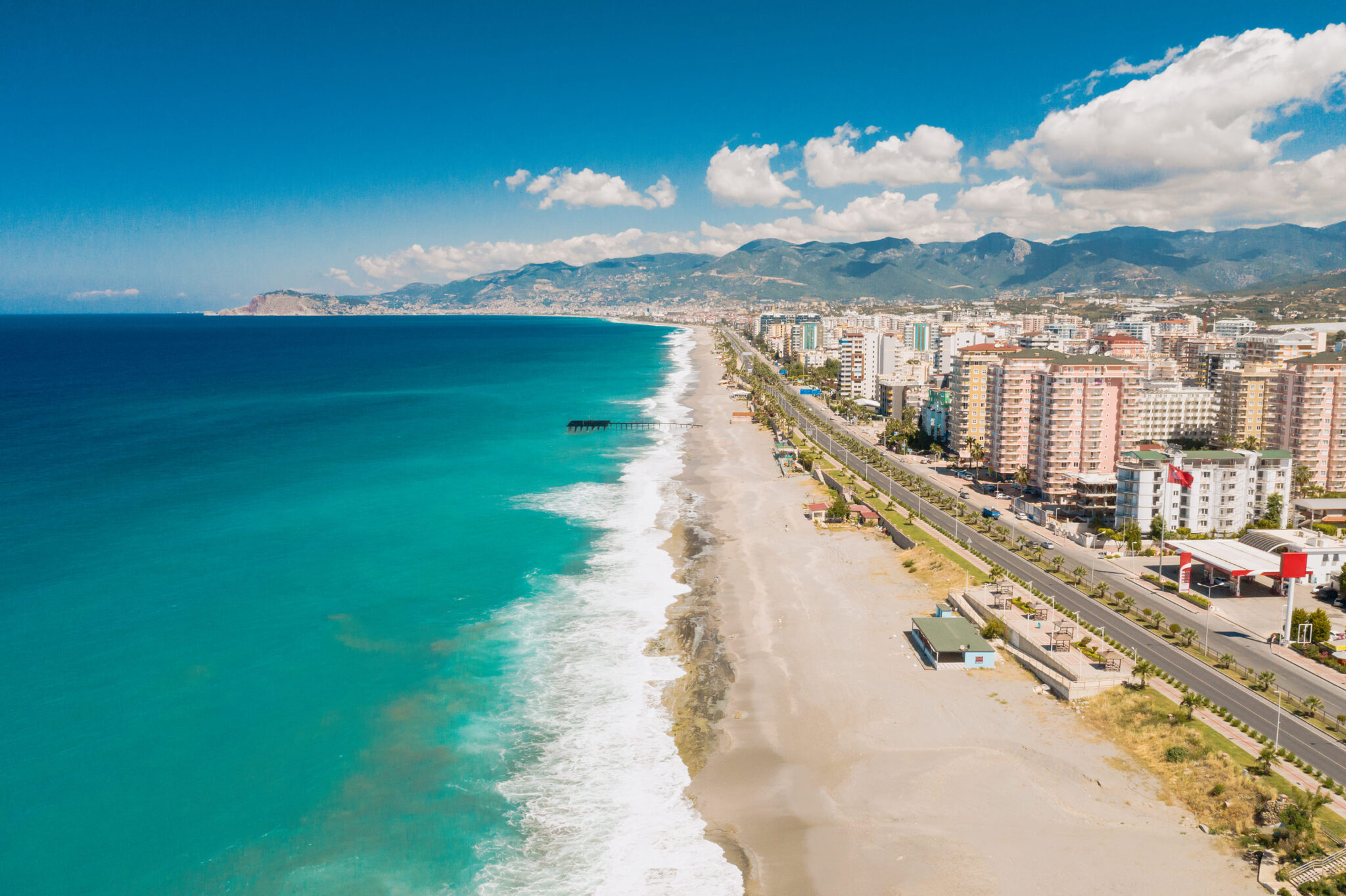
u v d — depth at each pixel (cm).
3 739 8675
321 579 13412
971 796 7931
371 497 18638
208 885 6819
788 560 14775
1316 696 9619
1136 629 11519
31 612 11850
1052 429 18275
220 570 13700
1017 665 10631
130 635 11188
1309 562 13062
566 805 7944
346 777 8275
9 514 16712
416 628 11681
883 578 13888
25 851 7131
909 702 9712
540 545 15412
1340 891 6334
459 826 7625
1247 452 16012
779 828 7588
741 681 10312
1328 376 19012
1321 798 7312
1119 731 8912
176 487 19288
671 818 7762
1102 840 7238
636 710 9625
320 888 6831
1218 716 9056
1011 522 17262
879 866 7038
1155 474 15425
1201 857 6969
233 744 8762
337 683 10088
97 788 7969
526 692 10006
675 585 13512
